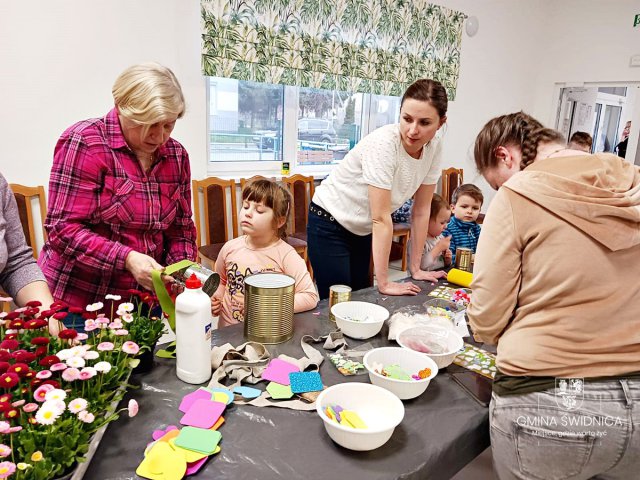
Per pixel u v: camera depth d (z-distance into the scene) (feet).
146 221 4.53
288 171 12.41
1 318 2.77
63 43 8.29
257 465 2.53
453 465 2.92
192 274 3.29
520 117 3.55
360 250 6.37
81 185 4.12
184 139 10.15
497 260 3.03
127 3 8.78
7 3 7.66
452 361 3.78
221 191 10.70
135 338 3.29
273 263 5.41
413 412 3.13
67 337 2.72
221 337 4.08
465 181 17.13
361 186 5.71
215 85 10.95
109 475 2.41
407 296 5.36
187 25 9.57
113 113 4.26
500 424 3.04
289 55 10.93
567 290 2.82
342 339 4.00
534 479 3.03
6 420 2.23
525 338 2.98
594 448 2.80
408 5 13.23
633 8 16.21
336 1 11.52
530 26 17.70
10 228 3.73
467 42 15.52
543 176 2.89
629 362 2.80
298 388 3.21
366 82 12.71
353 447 2.63
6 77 7.89
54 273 4.41
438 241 7.22
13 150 8.20
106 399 2.68
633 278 2.79
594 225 2.72
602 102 19.62
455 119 16.02
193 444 2.61
